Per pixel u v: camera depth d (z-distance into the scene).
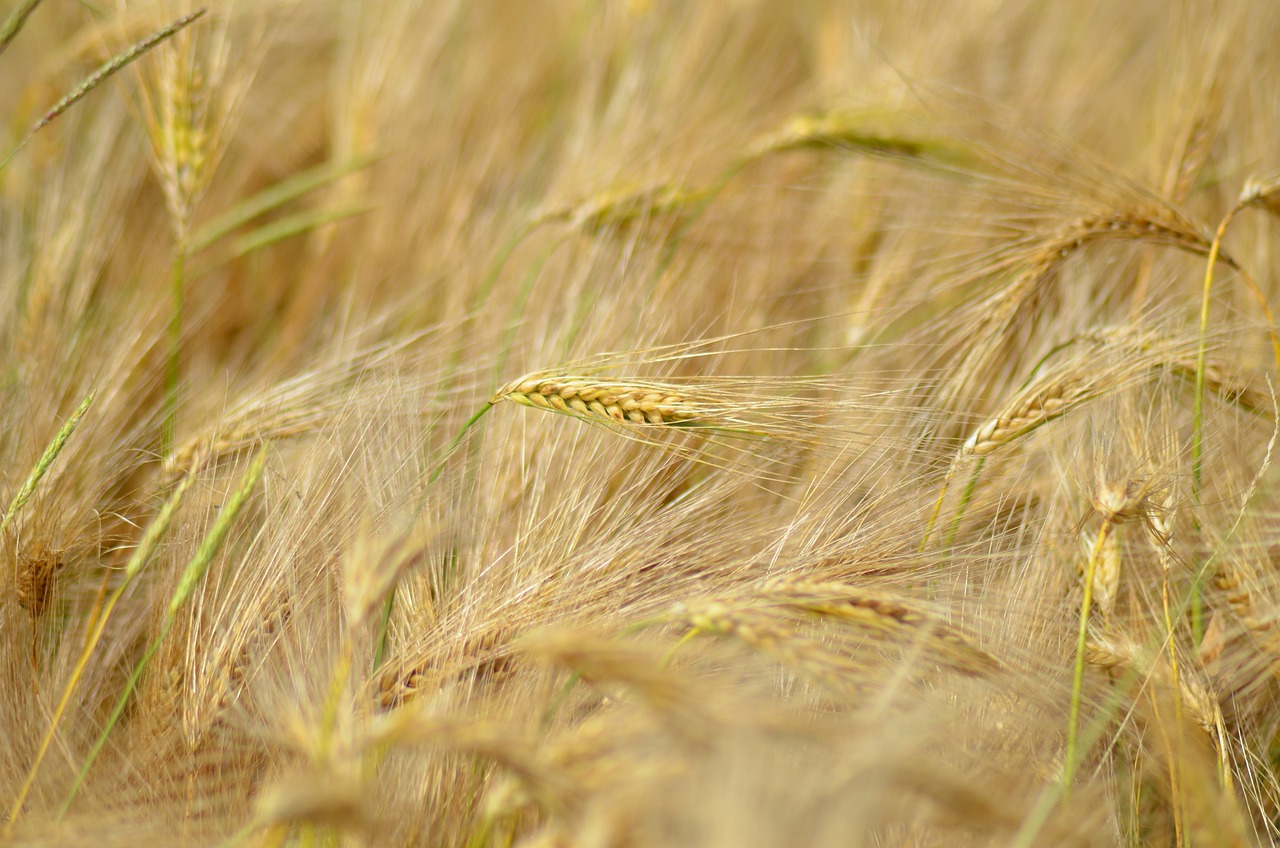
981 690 1.34
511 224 1.71
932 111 1.64
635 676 1.24
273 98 2.00
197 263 1.71
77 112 1.71
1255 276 1.63
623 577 1.38
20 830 1.33
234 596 1.39
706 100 1.91
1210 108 1.62
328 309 1.70
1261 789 1.43
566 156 1.79
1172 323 1.51
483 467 1.46
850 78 1.92
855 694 1.29
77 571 1.44
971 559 1.41
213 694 1.37
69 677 1.41
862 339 1.58
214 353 1.71
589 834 1.22
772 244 1.70
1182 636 1.43
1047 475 1.49
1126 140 1.80
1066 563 1.44
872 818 1.26
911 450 1.44
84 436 1.47
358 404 1.44
